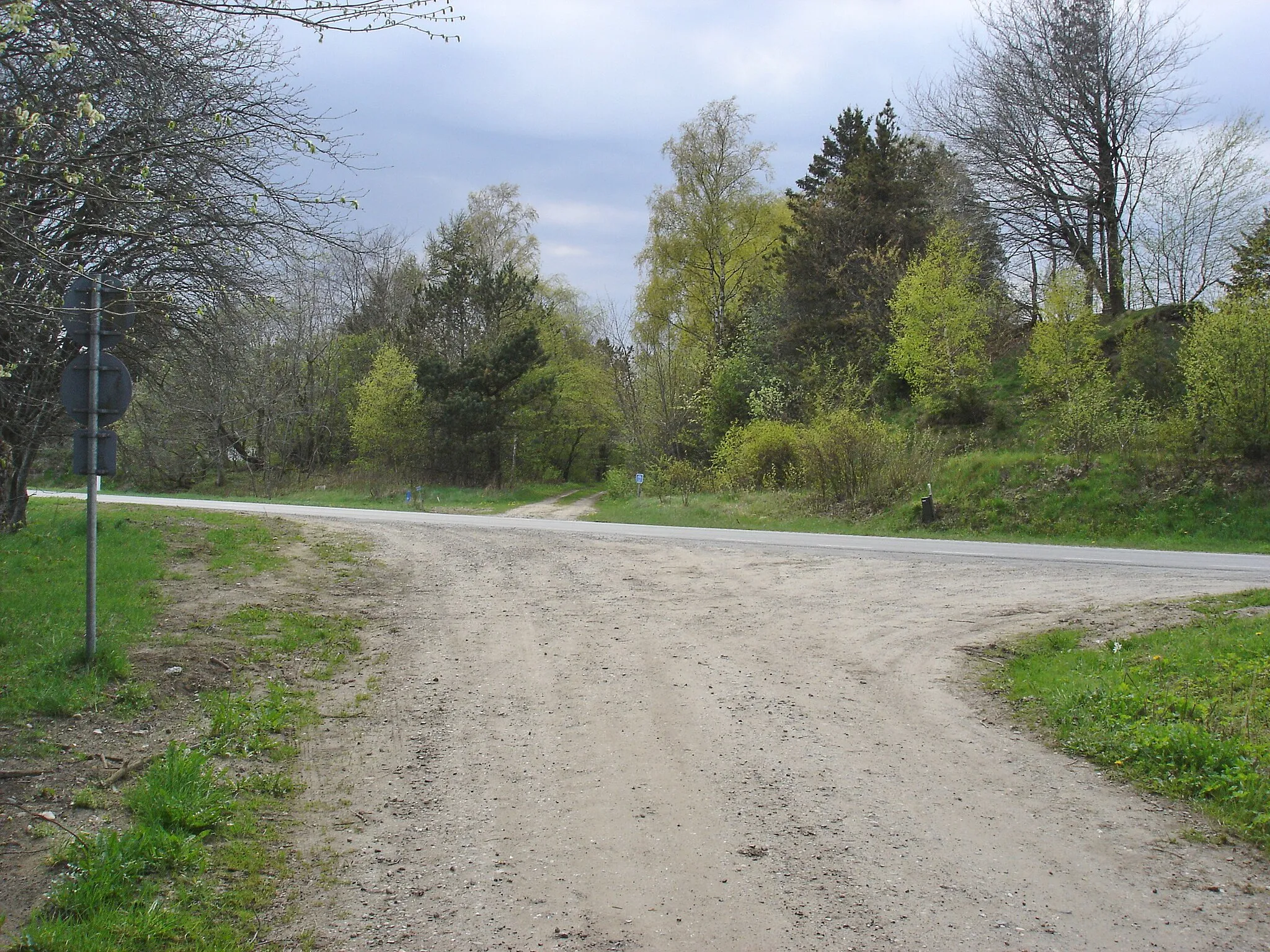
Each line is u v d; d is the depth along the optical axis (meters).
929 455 26.86
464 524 23.19
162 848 4.75
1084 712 7.32
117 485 48.06
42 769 5.73
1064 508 23.22
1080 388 27.41
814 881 4.57
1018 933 4.06
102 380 7.62
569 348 57.59
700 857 4.86
